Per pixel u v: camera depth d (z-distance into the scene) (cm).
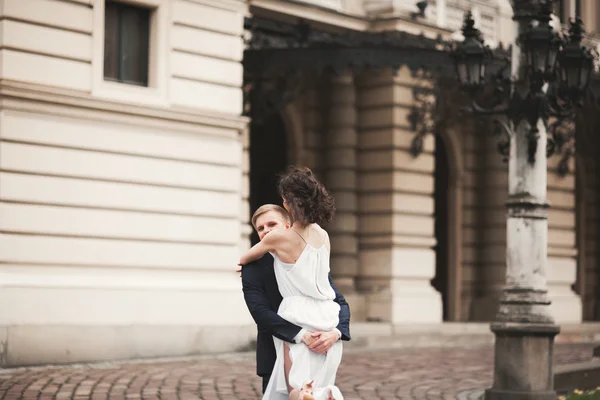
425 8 2439
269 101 2125
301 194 677
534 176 1211
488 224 2862
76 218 1670
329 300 682
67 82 1667
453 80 2333
